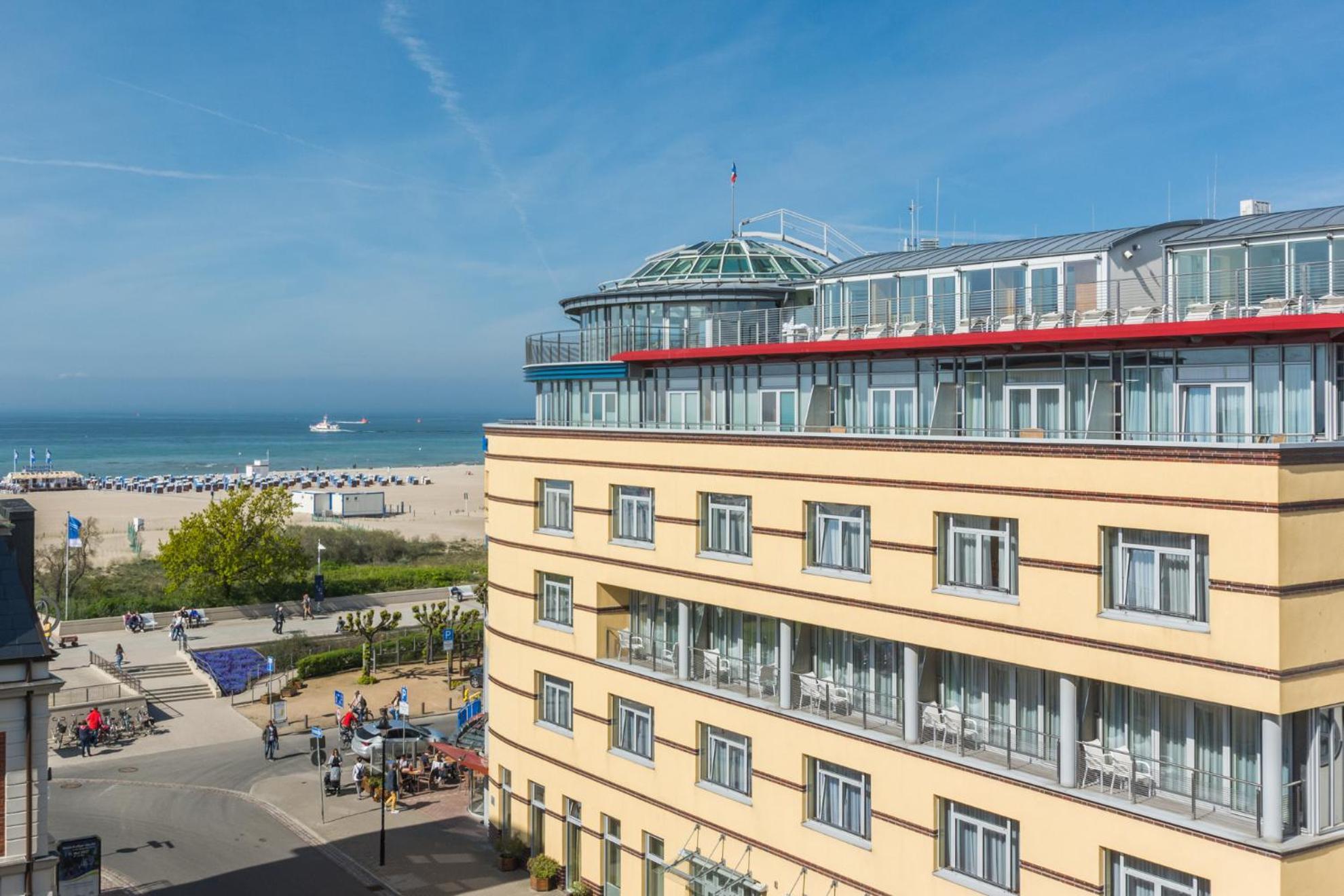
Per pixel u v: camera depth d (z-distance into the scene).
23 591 23.97
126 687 56.97
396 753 47.56
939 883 24.61
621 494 33.50
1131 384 24.23
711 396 33.56
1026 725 24.14
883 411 28.98
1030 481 23.00
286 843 39.16
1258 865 19.53
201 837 39.66
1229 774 20.95
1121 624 21.50
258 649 67.19
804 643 28.97
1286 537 19.44
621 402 36.62
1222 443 20.48
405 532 127.12
